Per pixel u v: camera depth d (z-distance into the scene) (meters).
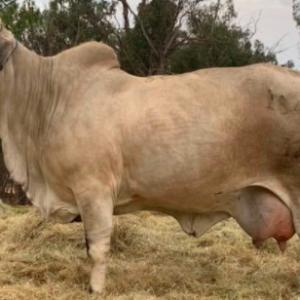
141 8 19.70
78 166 5.06
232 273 6.03
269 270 6.10
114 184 5.11
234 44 20.02
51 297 5.08
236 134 5.07
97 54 5.36
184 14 19.98
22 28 10.85
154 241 7.28
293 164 5.12
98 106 5.12
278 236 5.31
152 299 5.04
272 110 5.09
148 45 19.42
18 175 5.43
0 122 5.38
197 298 5.19
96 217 5.08
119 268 6.09
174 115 5.07
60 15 19.88
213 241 7.27
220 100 5.11
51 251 6.70
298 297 5.20
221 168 5.10
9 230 7.64
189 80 5.21
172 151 5.05
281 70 5.27
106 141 5.04
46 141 5.19
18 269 5.98
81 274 5.73
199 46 19.73
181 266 6.29
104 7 19.80
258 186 5.18
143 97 5.15
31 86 5.31
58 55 5.42
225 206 5.34
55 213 5.34
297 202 5.18
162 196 5.21
